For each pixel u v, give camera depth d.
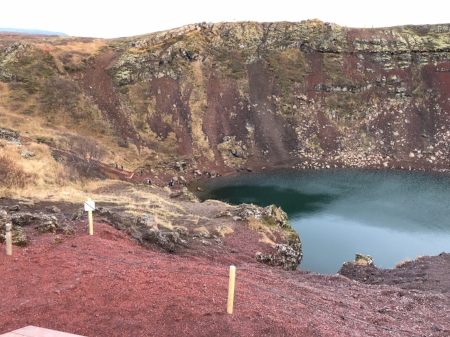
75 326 6.19
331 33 78.94
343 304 9.85
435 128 67.88
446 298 12.05
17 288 7.34
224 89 69.56
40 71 55.78
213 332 6.40
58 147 39.38
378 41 78.69
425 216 36.78
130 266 9.11
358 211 38.38
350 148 65.19
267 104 69.62
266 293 9.20
